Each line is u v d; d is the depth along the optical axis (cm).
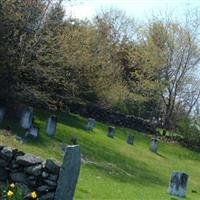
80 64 3953
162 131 5141
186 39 5581
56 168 1102
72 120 3822
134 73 5669
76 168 1123
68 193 1112
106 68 4956
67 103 4150
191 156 4356
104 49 5475
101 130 3947
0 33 2822
